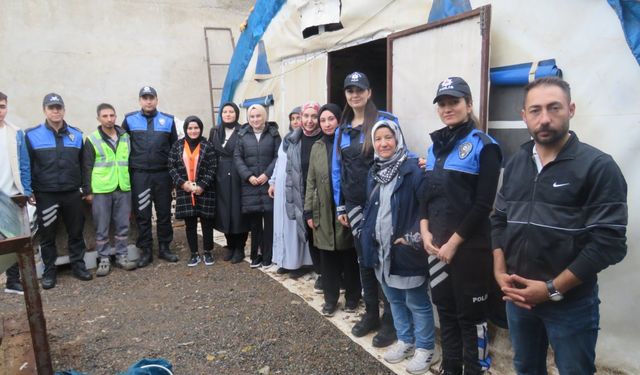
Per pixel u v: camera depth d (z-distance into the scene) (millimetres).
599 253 1626
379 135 2729
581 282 1683
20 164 4203
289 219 4340
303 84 5184
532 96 1758
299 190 3961
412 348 2980
